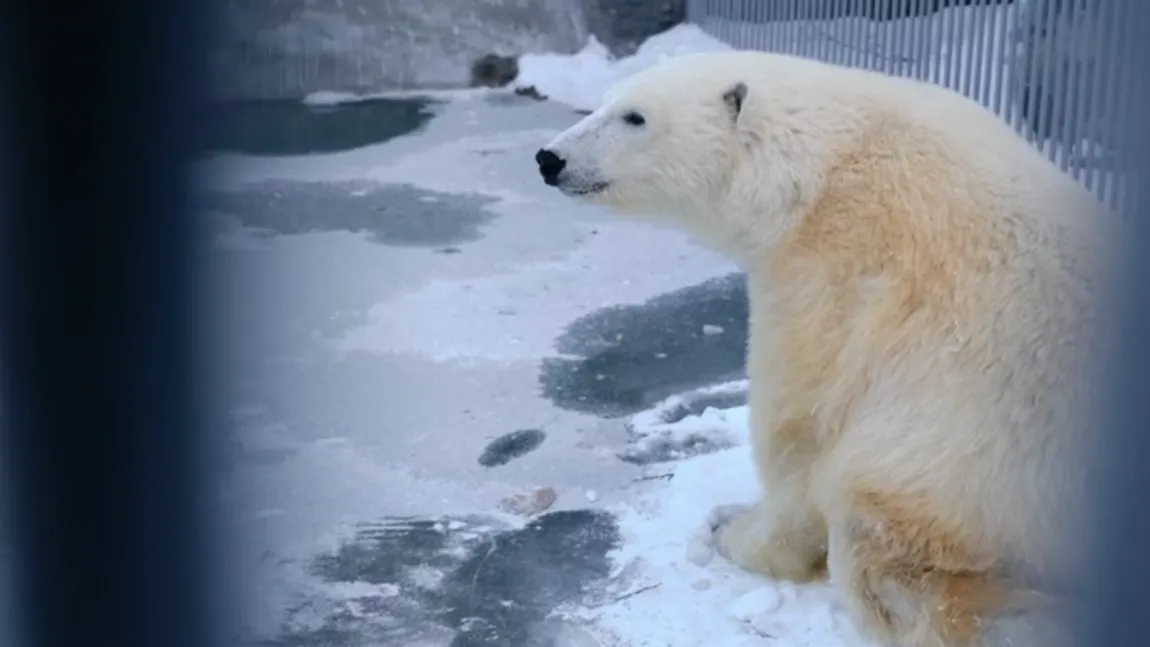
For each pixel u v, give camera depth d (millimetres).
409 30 12211
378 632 3430
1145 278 2867
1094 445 2795
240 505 4000
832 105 3221
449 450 4516
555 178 3527
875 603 3029
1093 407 2793
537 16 12367
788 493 3367
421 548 3855
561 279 6434
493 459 4453
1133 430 2789
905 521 2934
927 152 3070
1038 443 2818
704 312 5934
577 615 3482
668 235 7199
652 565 3682
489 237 7191
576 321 5832
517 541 3887
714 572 3604
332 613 3510
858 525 3010
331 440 4566
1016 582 2920
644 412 4816
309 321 5723
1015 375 2830
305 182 8461
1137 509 2785
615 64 12133
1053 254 2893
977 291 2893
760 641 3266
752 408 3387
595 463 4395
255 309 5758
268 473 4262
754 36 10516
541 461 4418
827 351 3127
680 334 5648
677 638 3316
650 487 4199
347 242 7055
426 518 4035
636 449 4496
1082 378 2801
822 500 3186
